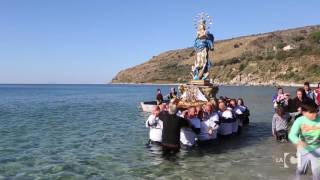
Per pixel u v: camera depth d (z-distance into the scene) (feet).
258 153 49.06
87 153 50.98
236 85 606.96
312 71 524.93
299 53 579.48
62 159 47.29
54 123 88.53
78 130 75.10
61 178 38.63
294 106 54.34
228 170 40.78
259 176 38.11
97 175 39.63
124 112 121.29
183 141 51.85
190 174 39.45
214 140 56.29
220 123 59.67
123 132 71.61
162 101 98.53
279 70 568.41
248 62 634.43
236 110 66.54
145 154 49.44
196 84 80.02
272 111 119.85
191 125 50.19
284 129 57.26
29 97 255.09
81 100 212.02
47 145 57.36
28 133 70.85
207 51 81.20
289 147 53.01
